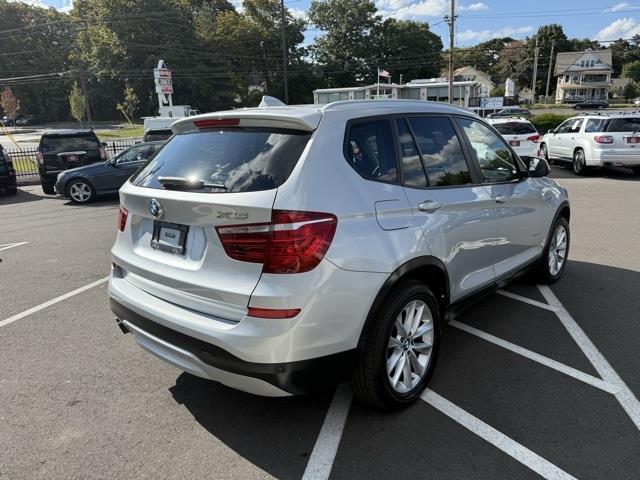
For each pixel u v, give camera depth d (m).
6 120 68.19
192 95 63.69
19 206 11.70
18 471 2.55
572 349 3.76
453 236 3.28
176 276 2.66
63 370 3.63
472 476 2.44
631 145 13.08
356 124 2.87
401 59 79.06
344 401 3.16
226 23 65.06
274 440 2.78
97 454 2.68
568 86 87.94
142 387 3.38
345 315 2.53
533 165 4.40
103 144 15.55
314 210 2.43
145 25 61.72
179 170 2.88
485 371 3.46
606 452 2.59
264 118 2.72
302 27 70.00
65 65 73.75
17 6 73.25
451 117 3.65
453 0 36.91
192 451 2.70
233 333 2.38
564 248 5.28
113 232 8.45
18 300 5.14
